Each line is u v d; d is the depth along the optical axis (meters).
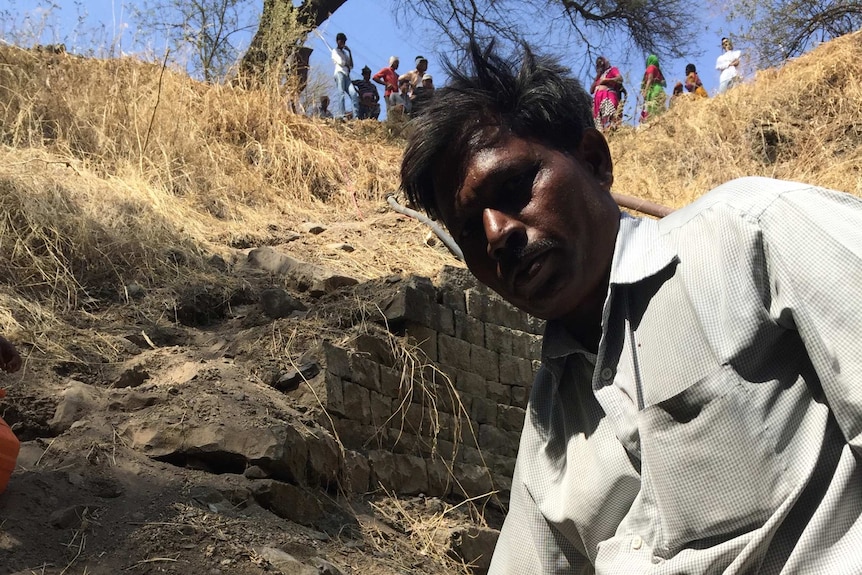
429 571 3.54
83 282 4.49
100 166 5.73
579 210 1.52
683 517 1.35
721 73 13.26
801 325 1.27
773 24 15.71
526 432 1.81
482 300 5.07
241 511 3.09
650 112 12.17
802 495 1.31
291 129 7.96
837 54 10.10
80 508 2.78
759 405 1.31
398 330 4.59
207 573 2.66
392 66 13.71
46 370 3.55
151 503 2.92
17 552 2.51
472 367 4.89
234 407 3.45
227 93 7.82
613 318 1.50
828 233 1.27
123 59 7.11
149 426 3.29
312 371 3.97
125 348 3.96
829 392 1.25
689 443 1.34
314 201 7.19
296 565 2.82
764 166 9.24
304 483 3.47
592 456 1.59
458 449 4.64
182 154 6.38
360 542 3.46
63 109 6.16
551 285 1.52
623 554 1.46
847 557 1.24
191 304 4.54
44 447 3.09
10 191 4.47
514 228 1.50
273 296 4.61
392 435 4.26
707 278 1.37
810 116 9.68
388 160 8.12
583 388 1.64
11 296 4.03
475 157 1.54
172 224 5.23
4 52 6.38
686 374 1.35
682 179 9.37
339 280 5.03
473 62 1.59
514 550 1.82
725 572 1.30
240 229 5.93
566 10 15.08
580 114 1.59
